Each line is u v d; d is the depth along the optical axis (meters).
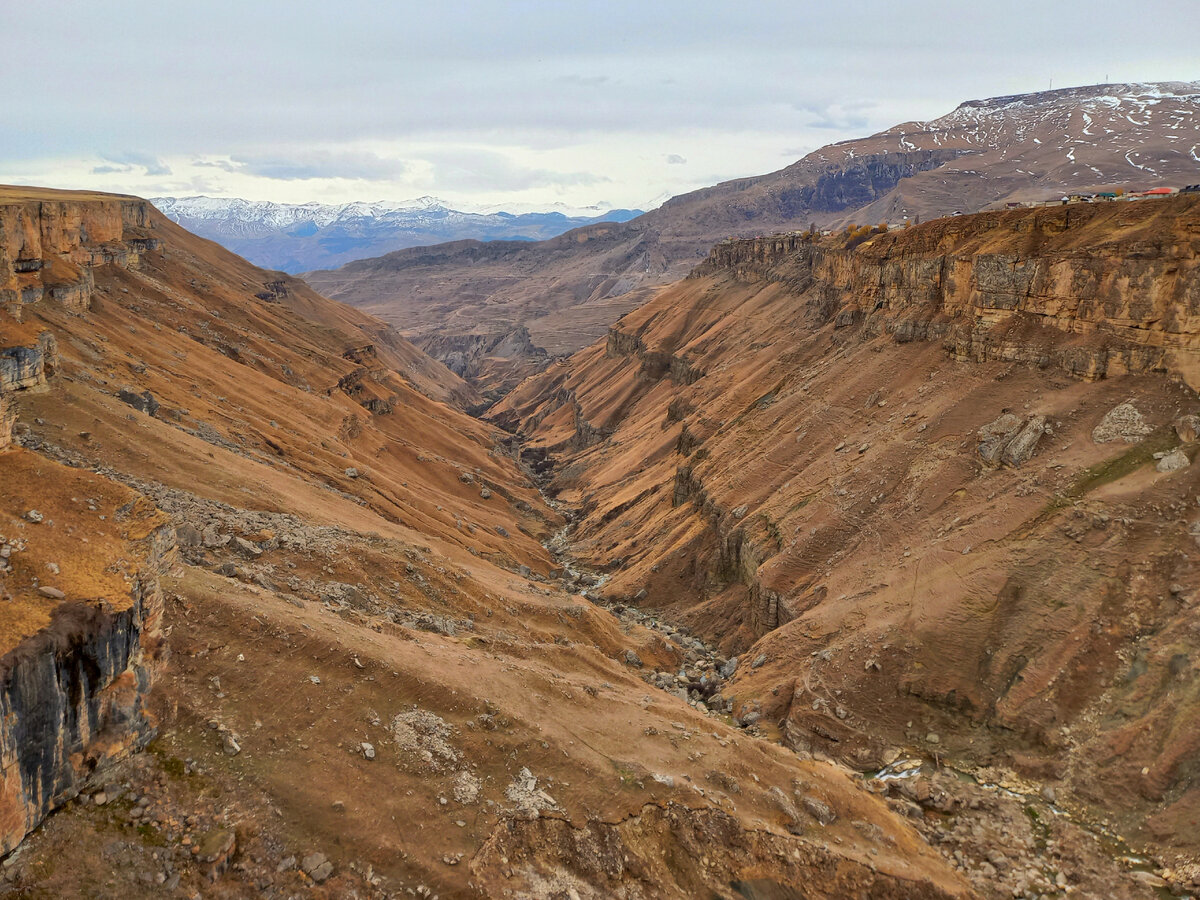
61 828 30.23
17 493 35.06
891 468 78.12
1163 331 64.75
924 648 58.81
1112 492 60.00
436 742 41.62
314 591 53.50
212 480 66.06
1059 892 43.12
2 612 29.11
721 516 95.12
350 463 104.81
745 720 62.09
